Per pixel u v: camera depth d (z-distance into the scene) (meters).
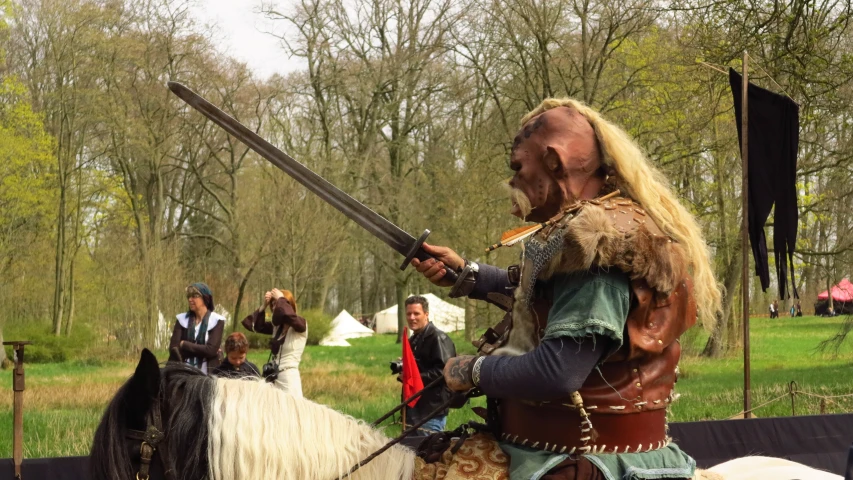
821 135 15.56
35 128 25.50
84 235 28.31
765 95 7.08
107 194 28.23
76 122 26.16
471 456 2.30
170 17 26.56
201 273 32.12
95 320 25.62
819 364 19.20
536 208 2.40
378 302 54.84
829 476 2.91
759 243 7.09
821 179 17.72
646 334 2.17
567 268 2.11
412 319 6.58
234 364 6.91
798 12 12.49
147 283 24.97
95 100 25.75
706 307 2.33
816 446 5.45
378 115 29.95
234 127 2.54
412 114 30.56
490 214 22.28
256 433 2.21
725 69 13.35
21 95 26.11
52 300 27.08
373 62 29.95
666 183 2.52
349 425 2.38
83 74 25.78
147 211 31.44
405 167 31.69
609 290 2.11
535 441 2.24
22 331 24.44
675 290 2.22
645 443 2.23
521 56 21.33
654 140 18.94
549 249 2.14
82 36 25.20
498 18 20.88
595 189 2.37
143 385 2.18
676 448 2.33
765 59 12.87
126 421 2.20
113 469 2.14
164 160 30.70
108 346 25.16
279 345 6.54
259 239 27.39
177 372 2.32
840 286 16.64
